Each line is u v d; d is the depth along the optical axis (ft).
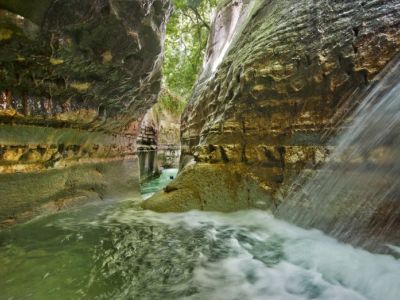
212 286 10.57
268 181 18.35
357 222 13.19
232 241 15.25
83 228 17.12
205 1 56.44
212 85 30.22
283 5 22.24
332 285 10.69
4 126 14.16
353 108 15.05
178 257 13.10
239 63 22.79
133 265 12.07
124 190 28.68
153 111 62.18
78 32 13.44
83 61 15.46
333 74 16.12
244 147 19.95
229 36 42.06
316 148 16.31
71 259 12.35
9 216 14.99
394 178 12.25
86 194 22.61
